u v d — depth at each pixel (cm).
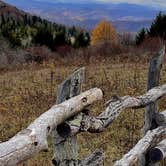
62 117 328
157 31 4509
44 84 1750
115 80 1622
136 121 1030
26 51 4312
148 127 551
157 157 500
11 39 5531
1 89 1669
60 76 1970
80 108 362
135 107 494
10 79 1977
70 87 371
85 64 2536
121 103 442
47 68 2516
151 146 512
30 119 1155
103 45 3575
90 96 378
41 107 1300
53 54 4409
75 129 360
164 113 548
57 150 374
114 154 830
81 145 883
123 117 1054
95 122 388
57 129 357
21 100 1402
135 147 484
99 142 899
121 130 972
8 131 1046
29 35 6328
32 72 2242
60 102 373
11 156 238
